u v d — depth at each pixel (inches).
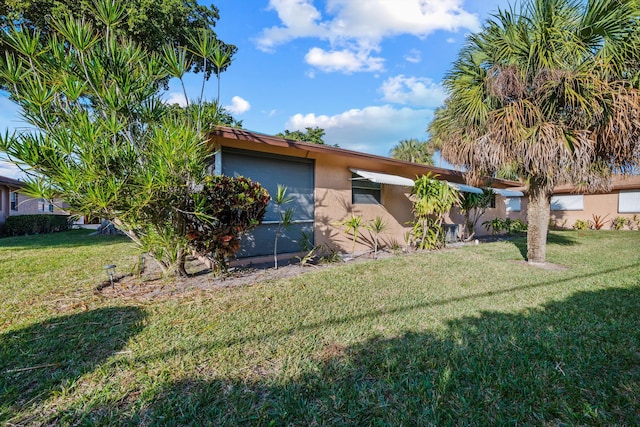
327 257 358.9
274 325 167.2
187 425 95.9
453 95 337.7
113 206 202.2
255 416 99.2
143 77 235.1
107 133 203.8
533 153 266.4
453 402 105.8
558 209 934.4
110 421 97.0
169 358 132.9
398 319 176.1
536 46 271.6
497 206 743.7
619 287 237.0
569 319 173.8
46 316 179.2
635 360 129.9
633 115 244.7
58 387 113.0
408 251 432.1
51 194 187.6
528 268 312.8
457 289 237.0
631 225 770.8
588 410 101.0
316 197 378.0
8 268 309.1
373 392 110.7
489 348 140.9
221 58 249.3
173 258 245.8
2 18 422.0
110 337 152.2
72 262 343.6
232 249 257.1
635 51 249.8
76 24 204.8
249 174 322.7
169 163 199.5
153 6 505.7
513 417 99.0
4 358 132.0
